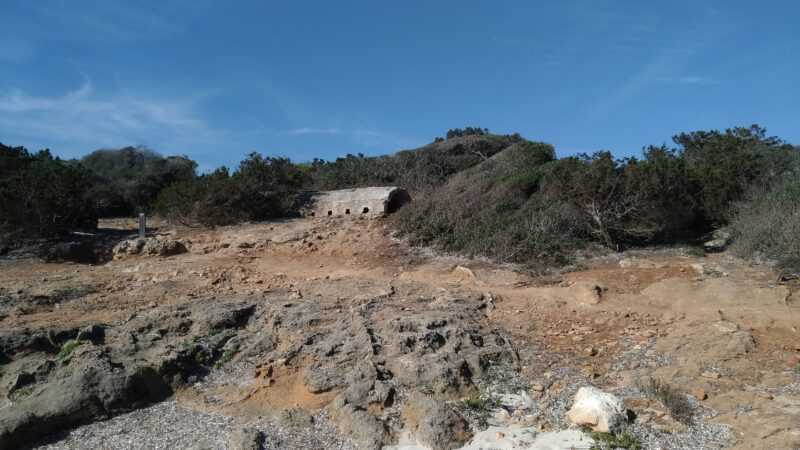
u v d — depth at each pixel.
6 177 17.23
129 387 7.06
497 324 8.77
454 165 23.11
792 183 12.52
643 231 12.59
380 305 9.21
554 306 9.24
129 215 22.91
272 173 17.48
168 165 25.27
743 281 9.64
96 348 7.82
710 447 5.61
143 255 14.05
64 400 6.71
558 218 12.97
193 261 13.13
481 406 6.64
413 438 6.14
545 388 7.02
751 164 13.85
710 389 6.64
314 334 8.22
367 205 15.98
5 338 8.07
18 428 6.30
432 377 7.05
